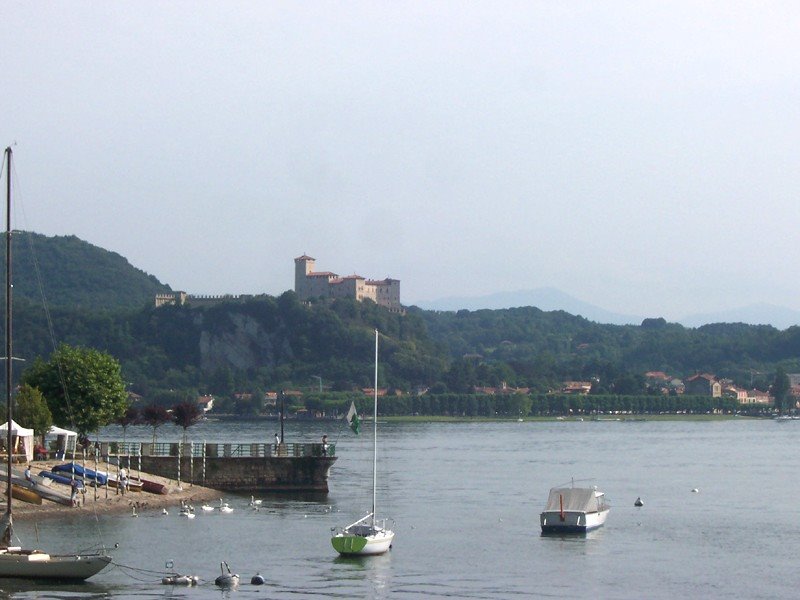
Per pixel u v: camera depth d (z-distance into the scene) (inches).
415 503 6707.7
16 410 6761.8
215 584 4097.0
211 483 6924.2
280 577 4259.4
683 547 5022.1
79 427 7514.8
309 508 6240.2
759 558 4753.9
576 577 4333.2
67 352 7647.6
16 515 5413.4
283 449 7249.0
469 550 4901.6
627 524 5777.6
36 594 3929.6
